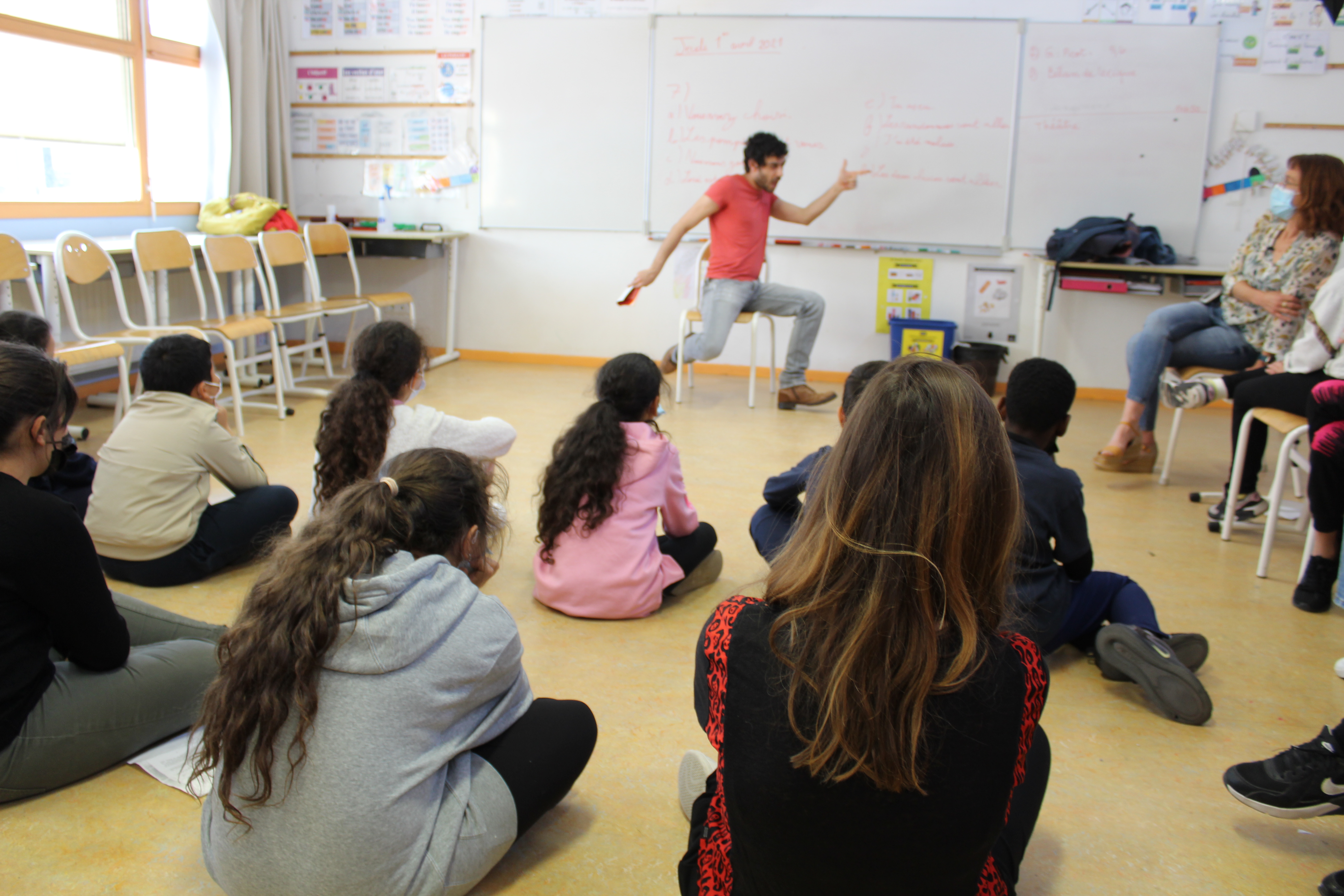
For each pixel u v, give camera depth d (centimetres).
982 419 78
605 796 151
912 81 480
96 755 146
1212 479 355
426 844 110
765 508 223
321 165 538
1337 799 135
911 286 504
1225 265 480
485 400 447
